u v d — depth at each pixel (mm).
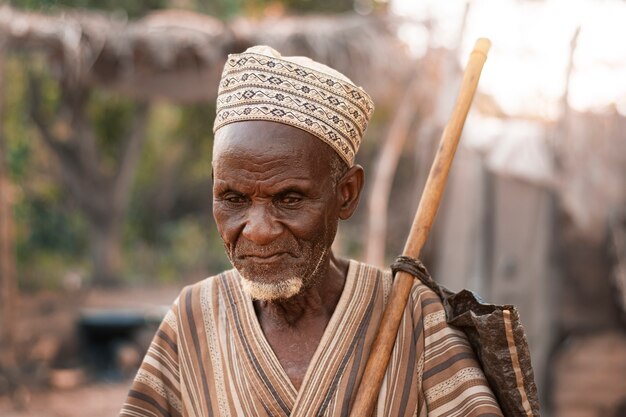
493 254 6309
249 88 1676
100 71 7953
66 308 10391
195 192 21922
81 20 7465
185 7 10477
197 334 1885
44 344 9430
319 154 1678
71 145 15914
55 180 16719
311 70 1688
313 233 1679
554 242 6176
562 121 5816
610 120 5910
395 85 7195
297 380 1759
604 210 6137
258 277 1678
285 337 1811
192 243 20500
